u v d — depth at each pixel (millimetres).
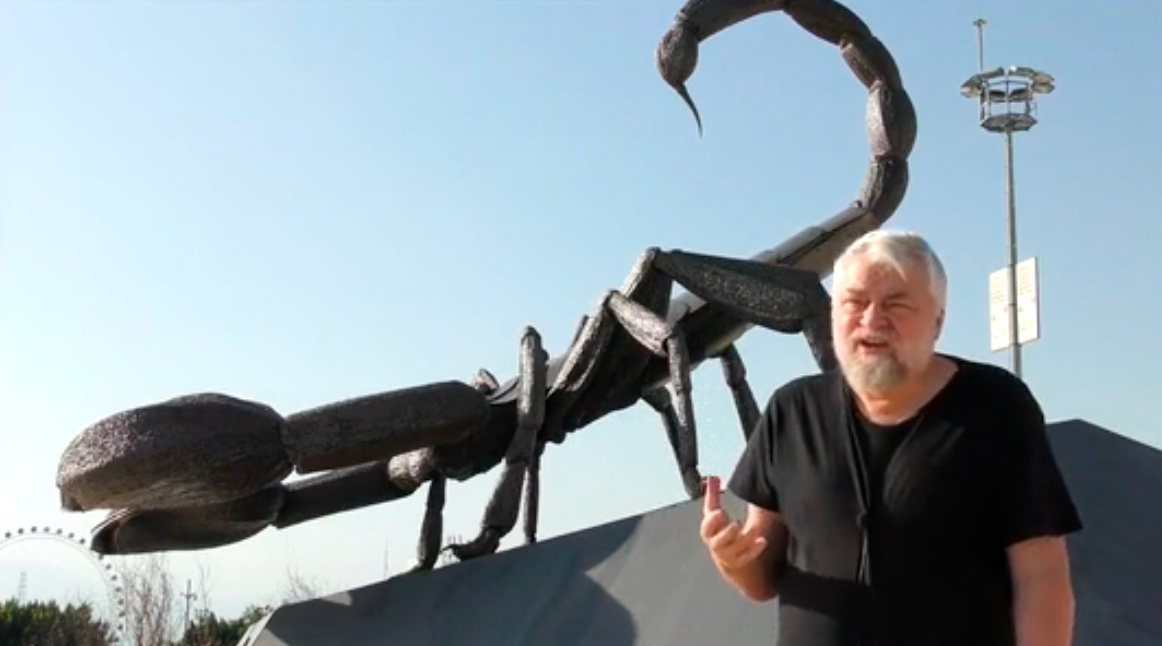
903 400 2736
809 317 6746
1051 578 2650
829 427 2809
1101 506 4941
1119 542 4805
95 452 5801
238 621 25875
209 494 6082
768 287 6816
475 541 6605
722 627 5227
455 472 7230
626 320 6891
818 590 2754
